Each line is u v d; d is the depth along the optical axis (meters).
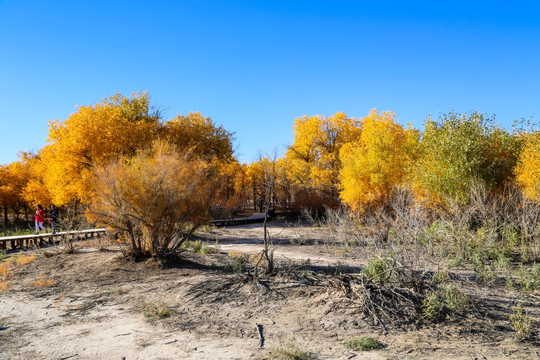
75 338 5.79
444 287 7.35
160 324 6.34
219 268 11.14
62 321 6.62
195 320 6.50
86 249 14.20
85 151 24.53
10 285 9.22
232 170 33.12
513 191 16.94
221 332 5.94
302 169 41.53
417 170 19.89
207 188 11.54
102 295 8.25
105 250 13.11
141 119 30.38
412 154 25.78
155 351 5.20
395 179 23.88
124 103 30.61
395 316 6.42
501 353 5.13
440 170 18.41
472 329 6.05
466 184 17.38
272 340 5.59
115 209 10.62
